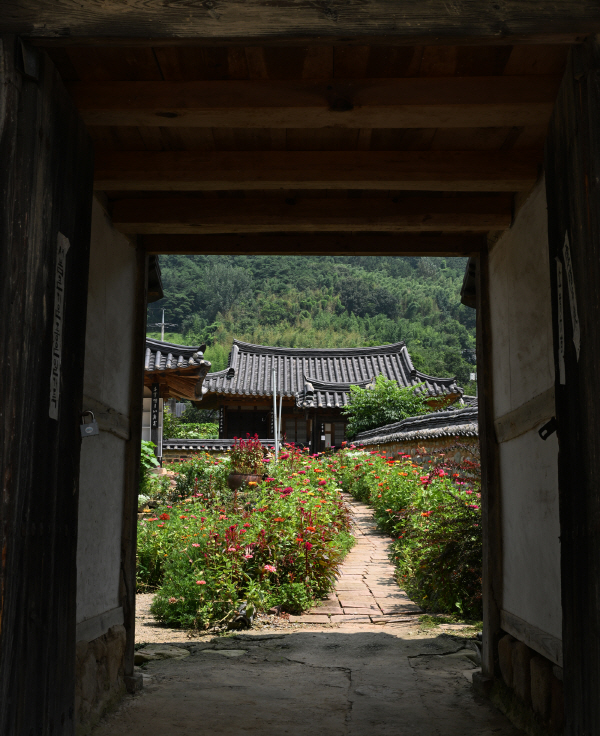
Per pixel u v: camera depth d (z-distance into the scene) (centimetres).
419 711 368
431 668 451
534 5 214
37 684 221
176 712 359
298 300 8300
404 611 609
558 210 251
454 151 328
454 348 6975
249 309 8050
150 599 668
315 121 276
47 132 232
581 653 221
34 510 219
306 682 418
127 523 411
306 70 264
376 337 7419
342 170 327
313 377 2905
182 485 1230
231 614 566
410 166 327
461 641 514
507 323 392
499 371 413
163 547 731
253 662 464
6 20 213
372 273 8881
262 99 267
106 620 368
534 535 343
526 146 325
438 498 771
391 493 1055
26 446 211
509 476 395
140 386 427
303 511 701
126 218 378
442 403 2489
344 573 767
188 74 268
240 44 220
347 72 266
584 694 218
